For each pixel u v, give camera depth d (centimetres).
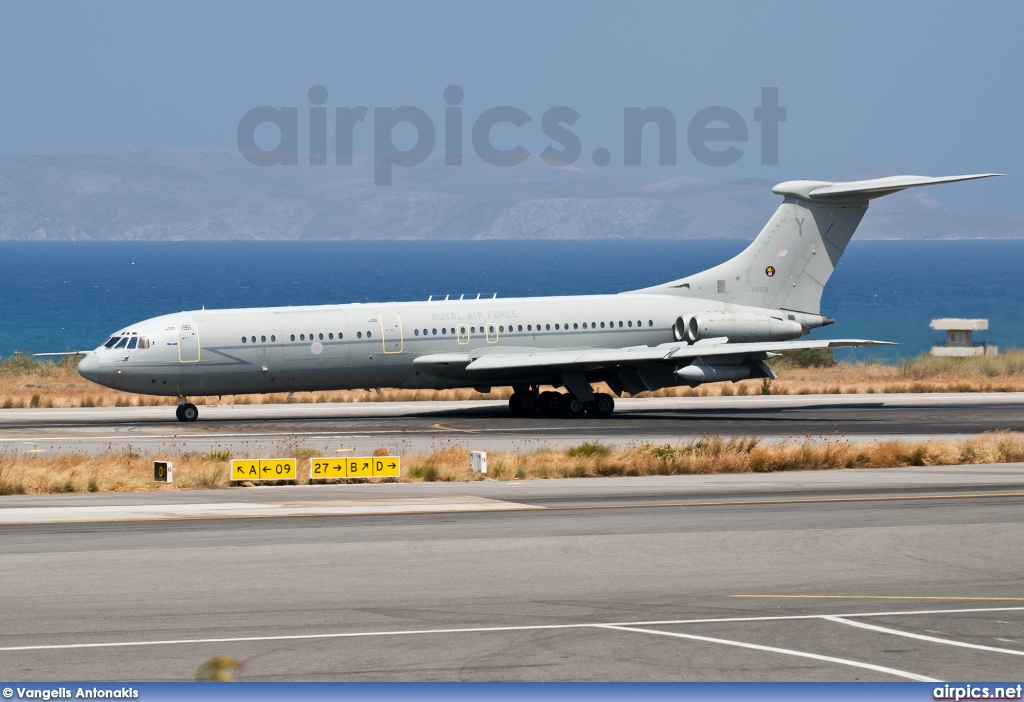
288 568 7900
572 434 18050
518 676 5488
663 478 13000
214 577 7625
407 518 9944
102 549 8531
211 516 10044
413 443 16838
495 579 7581
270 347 19650
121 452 15400
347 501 10994
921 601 6981
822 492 11600
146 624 6444
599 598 7062
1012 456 14888
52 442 16950
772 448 14912
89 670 5600
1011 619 6556
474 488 12069
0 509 10481
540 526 9525
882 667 5641
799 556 8306
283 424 19500
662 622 6481
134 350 19038
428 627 6378
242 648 5969
